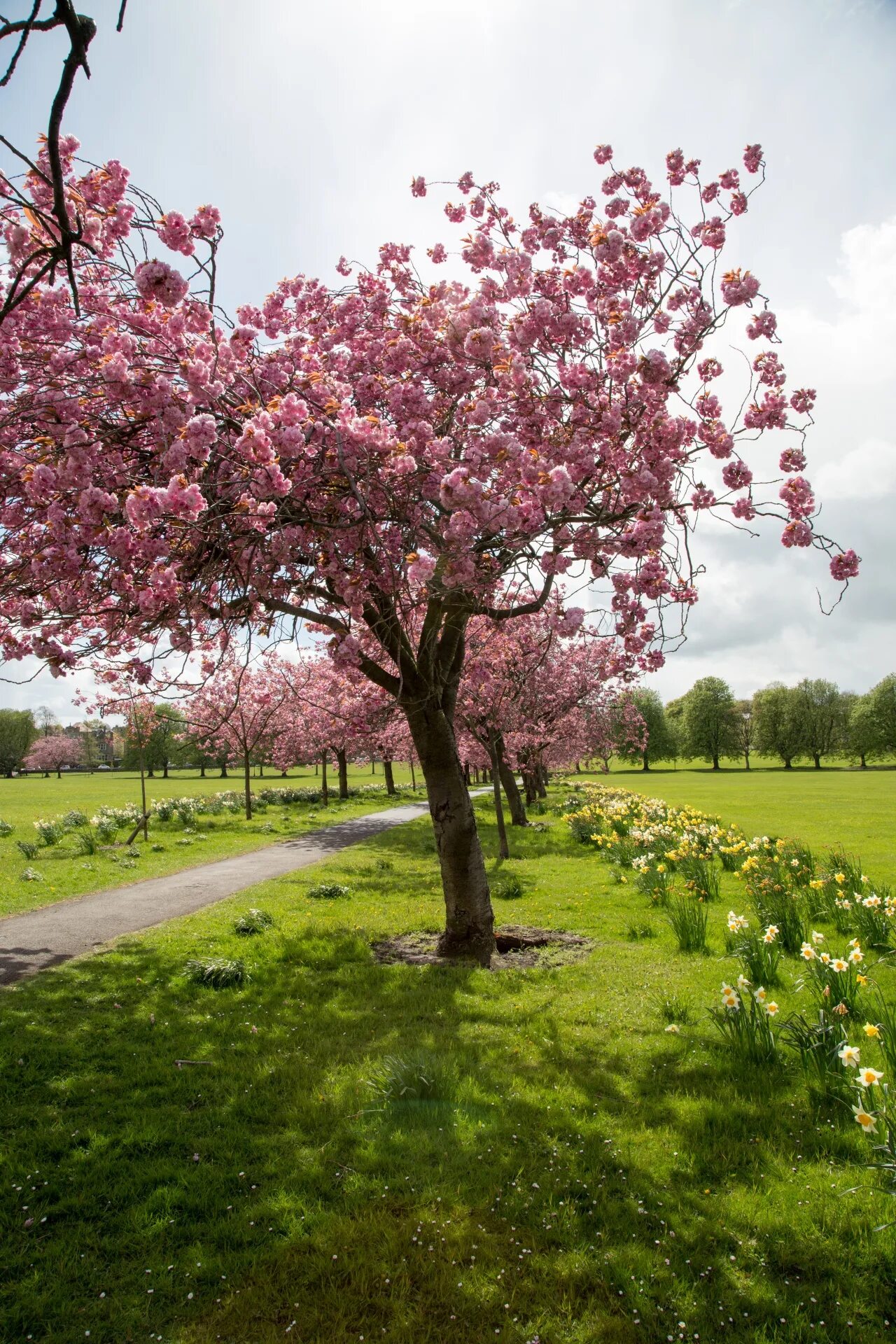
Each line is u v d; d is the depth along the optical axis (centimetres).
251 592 545
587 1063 562
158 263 364
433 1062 534
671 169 659
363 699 1300
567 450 514
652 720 9531
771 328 591
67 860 1576
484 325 546
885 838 2016
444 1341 305
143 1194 403
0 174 368
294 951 880
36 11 217
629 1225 373
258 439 409
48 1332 308
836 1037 508
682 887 1120
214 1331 311
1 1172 414
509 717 1588
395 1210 385
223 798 3444
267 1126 470
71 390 447
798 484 530
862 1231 361
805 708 9075
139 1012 663
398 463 493
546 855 1712
